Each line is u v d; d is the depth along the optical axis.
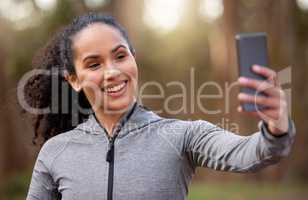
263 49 1.81
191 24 19.23
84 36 2.43
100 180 2.36
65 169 2.45
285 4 16.22
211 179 15.02
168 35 19.42
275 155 1.84
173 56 19.30
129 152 2.37
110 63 2.39
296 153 16.06
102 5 17.25
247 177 15.05
